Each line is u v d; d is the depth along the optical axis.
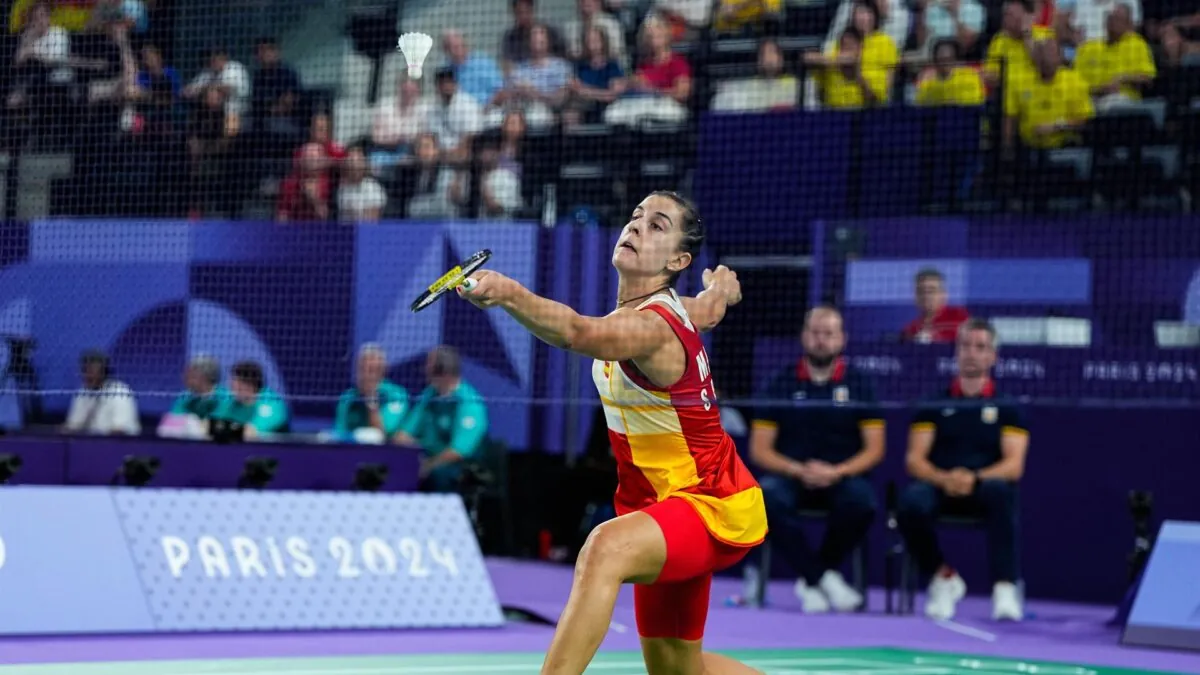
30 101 25.16
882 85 24.67
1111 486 20.98
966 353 19.50
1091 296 20.31
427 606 17.02
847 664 14.90
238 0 28.09
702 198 22.17
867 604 20.31
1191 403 16.98
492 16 29.48
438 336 22.66
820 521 20.44
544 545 23.70
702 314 9.85
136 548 15.84
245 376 20.98
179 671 13.27
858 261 21.25
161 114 25.72
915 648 16.31
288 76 27.47
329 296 22.88
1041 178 22.38
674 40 27.70
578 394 22.73
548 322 7.87
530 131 25.84
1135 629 16.89
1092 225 20.36
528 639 16.28
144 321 23.11
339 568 16.75
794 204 21.78
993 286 20.73
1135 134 22.67
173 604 15.73
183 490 16.48
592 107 26.39
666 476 8.59
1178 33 24.30
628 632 17.23
